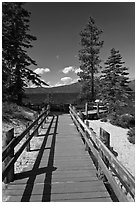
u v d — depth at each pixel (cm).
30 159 603
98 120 1861
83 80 2814
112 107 1927
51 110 2458
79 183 444
